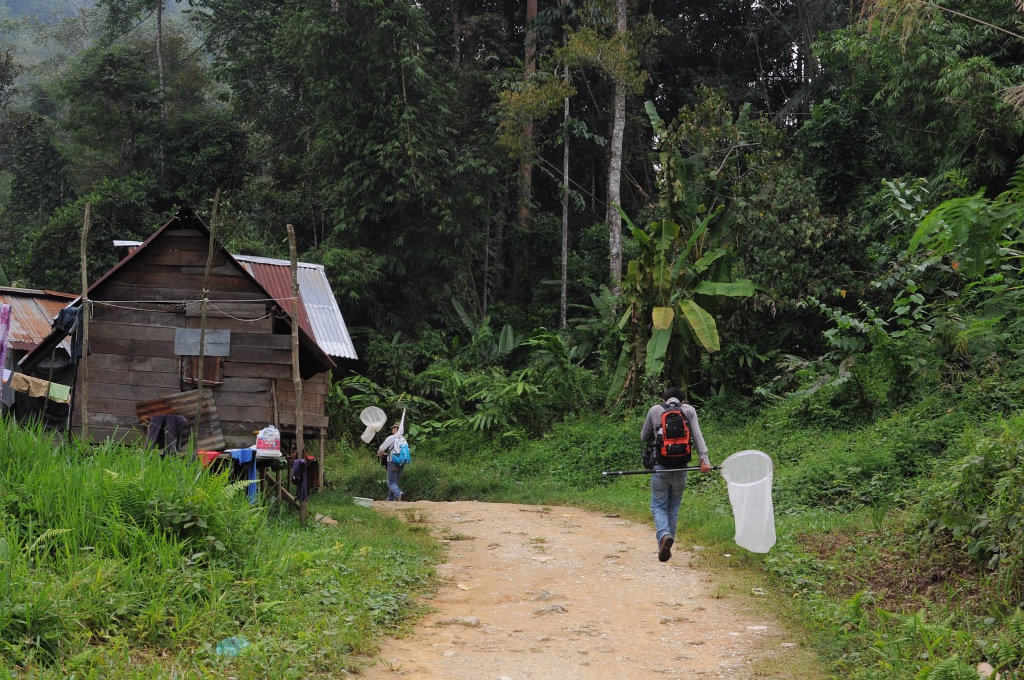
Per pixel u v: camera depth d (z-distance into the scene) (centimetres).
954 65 1645
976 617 565
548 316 2766
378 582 698
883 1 819
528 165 2816
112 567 532
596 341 2230
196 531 628
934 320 1345
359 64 2531
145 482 630
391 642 567
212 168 2914
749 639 588
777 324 1828
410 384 2339
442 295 2645
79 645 456
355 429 2139
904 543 756
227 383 1072
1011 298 1283
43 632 454
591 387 1989
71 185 3256
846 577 708
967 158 1692
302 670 476
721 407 1748
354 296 2430
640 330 1780
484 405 2086
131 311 1071
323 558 721
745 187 1884
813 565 746
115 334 1067
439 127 2594
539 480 1658
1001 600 573
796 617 627
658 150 2038
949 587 620
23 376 1230
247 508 709
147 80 3159
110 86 3084
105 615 490
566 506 1357
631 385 1822
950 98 1658
